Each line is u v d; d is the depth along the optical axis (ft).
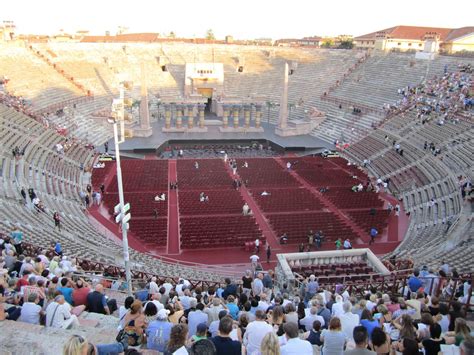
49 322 35.58
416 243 110.42
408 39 357.82
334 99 274.36
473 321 42.50
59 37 385.09
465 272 68.95
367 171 190.70
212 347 23.18
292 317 39.70
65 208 128.57
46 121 197.16
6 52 251.80
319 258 89.25
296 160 208.03
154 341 32.63
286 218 133.59
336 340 30.53
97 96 268.62
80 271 64.13
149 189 159.53
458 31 352.28
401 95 239.09
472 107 186.60
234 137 242.78
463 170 145.38
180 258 110.42
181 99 253.44
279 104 264.72
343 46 424.87
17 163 138.51
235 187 163.73
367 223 132.46
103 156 196.54
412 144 186.91
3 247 66.74
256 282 59.47
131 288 62.28
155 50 340.59
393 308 45.93
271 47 356.18
